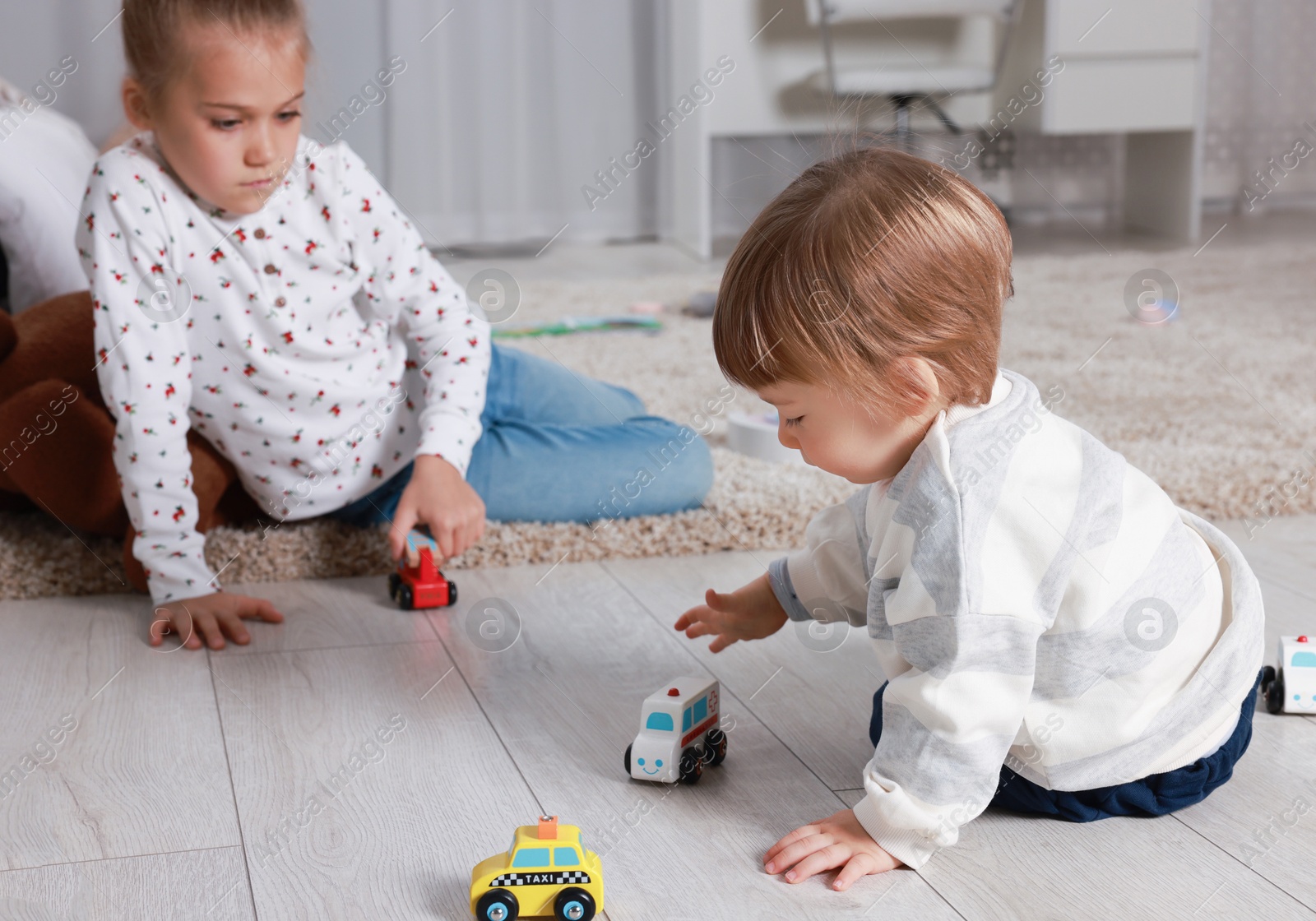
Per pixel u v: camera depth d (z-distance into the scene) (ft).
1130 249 9.88
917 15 9.64
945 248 2.18
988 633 2.15
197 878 2.18
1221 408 5.22
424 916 2.05
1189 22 10.05
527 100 10.97
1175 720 2.34
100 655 3.23
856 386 2.19
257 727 2.80
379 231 3.73
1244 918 2.04
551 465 3.99
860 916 2.05
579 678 3.08
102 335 3.38
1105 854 2.26
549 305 7.79
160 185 3.39
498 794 2.48
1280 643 2.92
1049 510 2.22
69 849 2.27
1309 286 8.02
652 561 3.98
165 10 3.12
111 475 3.63
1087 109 10.10
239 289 3.51
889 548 2.30
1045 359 6.07
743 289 2.23
